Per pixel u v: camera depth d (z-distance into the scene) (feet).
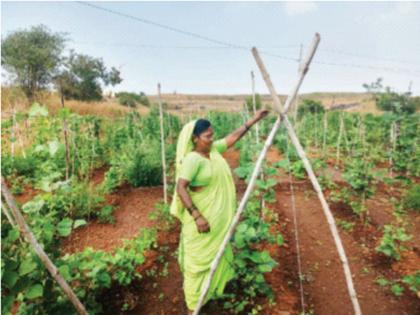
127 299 10.79
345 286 11.83
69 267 9.24
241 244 10.54
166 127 41.42
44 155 22.97
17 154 27.40
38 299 8.20
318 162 24.72
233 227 7.29
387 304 10.82
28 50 86.48
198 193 8.84
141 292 11.25
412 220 17.48
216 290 10.30
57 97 76.64
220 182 8.93
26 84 89.10
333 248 14.55
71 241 14.66
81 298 9.78
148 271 12.37
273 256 13.55
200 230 8.59
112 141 32.09
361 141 31.45
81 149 25.20
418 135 26.30
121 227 16.20
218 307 10.29
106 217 16.79
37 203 9.07
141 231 14.97
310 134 46.06
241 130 9.96
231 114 63.87
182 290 11.41
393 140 25.50
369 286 11.80
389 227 14.03
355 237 15.52
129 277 11.21
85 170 23.63
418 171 25.88
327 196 21.18
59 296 9.03
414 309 10.48
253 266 11.93
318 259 13.62
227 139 9.89
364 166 20.15
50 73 91.76
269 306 10.45
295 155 29.32
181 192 8.46
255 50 6.68
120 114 75.25
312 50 6.44
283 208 19.29
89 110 73.97
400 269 12.70
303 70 6.57
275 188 23.20
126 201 19.75
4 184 6.33
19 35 89.04
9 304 6.77
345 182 24.06
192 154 8.61
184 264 9.50
